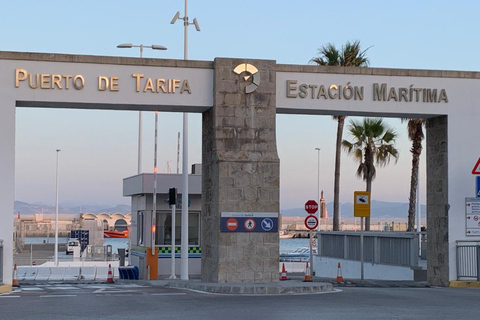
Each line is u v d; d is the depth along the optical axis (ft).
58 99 75.41
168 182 131.64
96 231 289.33
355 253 112.47
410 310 47.62
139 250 137.80
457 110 83.35
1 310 48.88
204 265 82.69
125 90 76.95
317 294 64.08
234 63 78.69
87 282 117.39
